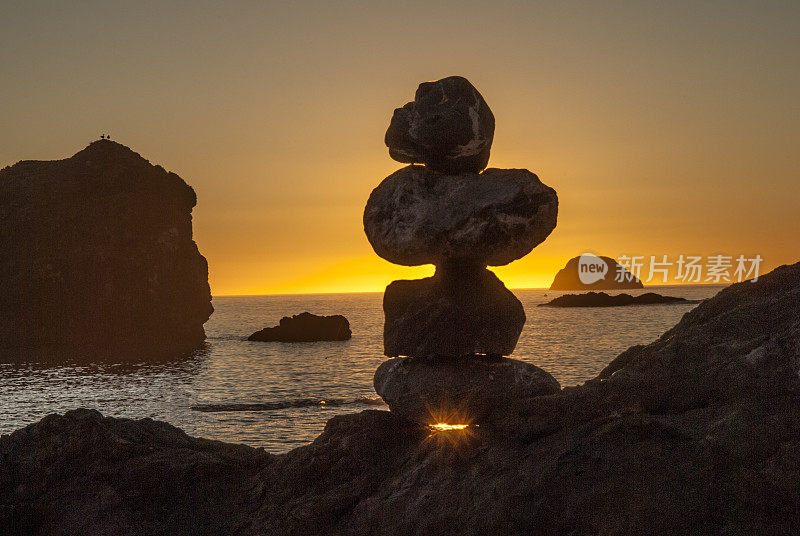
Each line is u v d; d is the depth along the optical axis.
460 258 5.46
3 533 5.82
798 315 5.04
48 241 96.94
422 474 5.27
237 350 93.19
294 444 26.91
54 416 6.32
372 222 5.64
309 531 5.38
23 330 93.62
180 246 104.12
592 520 4.46
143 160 104.44
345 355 83.88
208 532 5.67
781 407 4.42
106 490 5.90
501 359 5.63
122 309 98.25
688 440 4.50
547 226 5.35
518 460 4.99
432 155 5.57
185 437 6.57
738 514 4.20
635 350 6.21
